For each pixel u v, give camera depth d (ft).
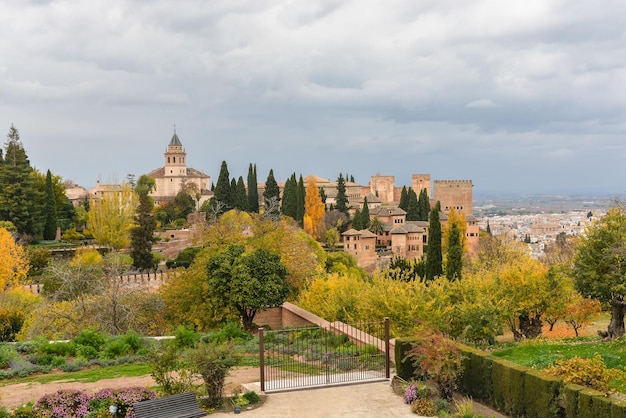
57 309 115.24
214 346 58.03
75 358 78.48
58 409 51.13
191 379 57.88
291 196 394.11
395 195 625.00
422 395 55.36
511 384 53.31
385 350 64.59
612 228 107.86
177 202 419.13
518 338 131.85
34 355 78.02
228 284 111.34
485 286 134.31
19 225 276.21
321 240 388.16
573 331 162.61
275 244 148.56
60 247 272.10
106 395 52.75
